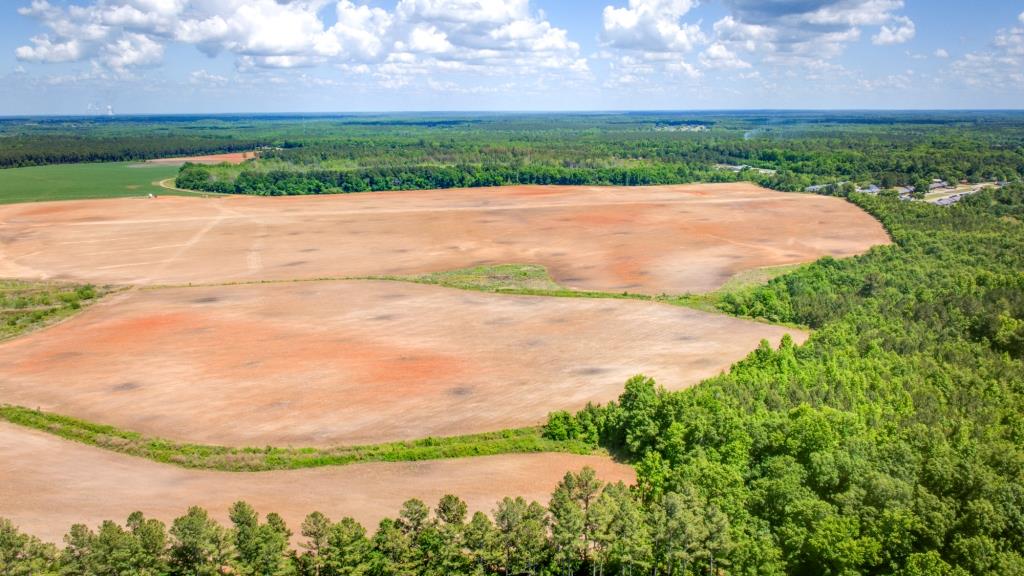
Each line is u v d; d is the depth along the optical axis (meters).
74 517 65.06
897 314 105.62
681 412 73.44
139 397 90.19
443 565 53.16
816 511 51.59
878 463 57.38
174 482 71.44
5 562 51.12
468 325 115.94
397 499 67.69
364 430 81.75
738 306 121.06
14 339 110.81
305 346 106.94
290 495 68.62
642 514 54.34
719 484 58.06
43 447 78.50
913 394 78.38
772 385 81.25
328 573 52.81
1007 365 85.38
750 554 50.62
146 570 51.12
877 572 48.66
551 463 74.56
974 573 46.53
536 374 96.75
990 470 53.59
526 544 53.59
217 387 92.94
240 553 52.25
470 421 83.88
